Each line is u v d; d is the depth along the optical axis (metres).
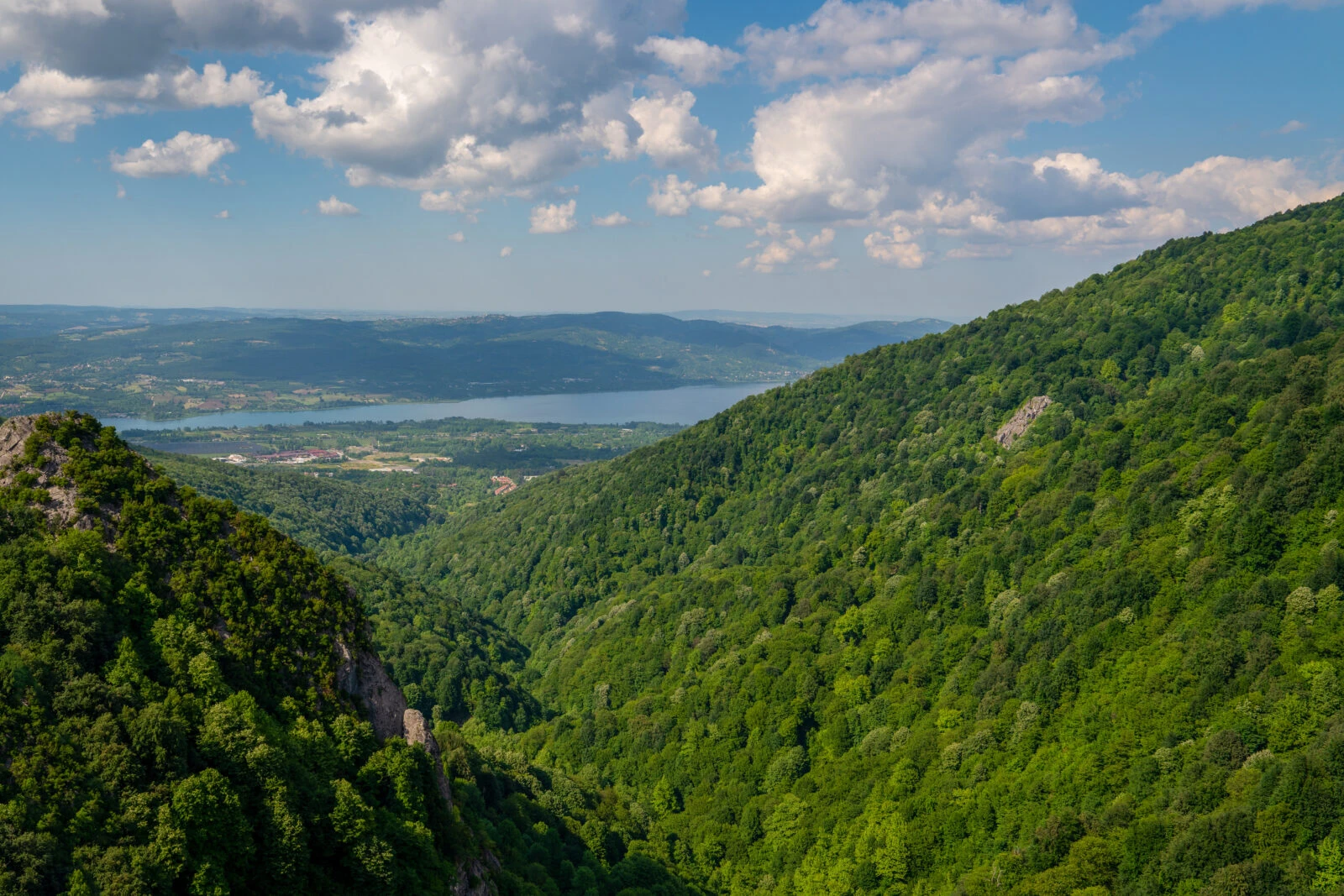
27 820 49.97
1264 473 110.88
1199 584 106.25
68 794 52.56
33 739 54.06
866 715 131.38
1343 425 107.19
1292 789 75.12
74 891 48.06
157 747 56.59
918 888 98.12
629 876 101.06
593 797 128.25
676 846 121.88
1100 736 97.75
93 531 68.62
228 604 71.19
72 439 75.31
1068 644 114.00
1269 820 74.50
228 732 60.38
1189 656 96.31
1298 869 71.06
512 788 111.75
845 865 105.81
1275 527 103.25
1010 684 116.50
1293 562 99.50
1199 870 75.56
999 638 128.12
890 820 106.44
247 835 57.06
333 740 69.25
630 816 127.06
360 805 63.66
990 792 100.94
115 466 75.19
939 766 111.38
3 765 52.72
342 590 80.62
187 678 64.12
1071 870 83.12
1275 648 90.25
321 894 59.81
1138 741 93.31
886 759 118.94
